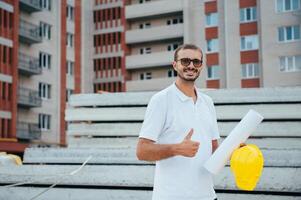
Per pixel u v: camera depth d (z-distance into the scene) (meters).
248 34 40.94
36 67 40.38
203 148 3.03
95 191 4.00
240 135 2.93
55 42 44.06
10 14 38.16
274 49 39.22
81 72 49.94
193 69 3.05
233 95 5.05
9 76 37.31
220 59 42.41
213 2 43.59
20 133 38.06
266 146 4.84
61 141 43.28
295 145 4.77
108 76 52.41
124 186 3.96
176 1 47.06
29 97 39.38
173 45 48.81
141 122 5.47
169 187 2.95
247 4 41.22
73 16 48.31
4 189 4.22
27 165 4.27
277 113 4.88
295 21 38.75
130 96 5.53
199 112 3.08
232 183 3.67
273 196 3.56
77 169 4.12
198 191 2.96
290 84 38.44
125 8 50.53
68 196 4.06
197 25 44.16
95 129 5.61
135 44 50.88
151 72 49.56
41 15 42.69
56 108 43.22
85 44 53.00
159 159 2.90
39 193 4.13
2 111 36.28
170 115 3.02
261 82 39.78
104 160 4.35
